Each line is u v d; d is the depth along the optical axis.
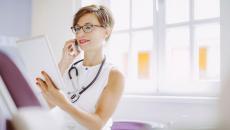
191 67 1.84
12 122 0.74
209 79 1.79
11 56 0.78
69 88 1.27
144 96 1.86
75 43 1.29
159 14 1.98
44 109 0.81
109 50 2.28
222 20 1.53
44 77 0.90
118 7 2.27
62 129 0.89
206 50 1.82
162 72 1.95
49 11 2.45
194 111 1.60
